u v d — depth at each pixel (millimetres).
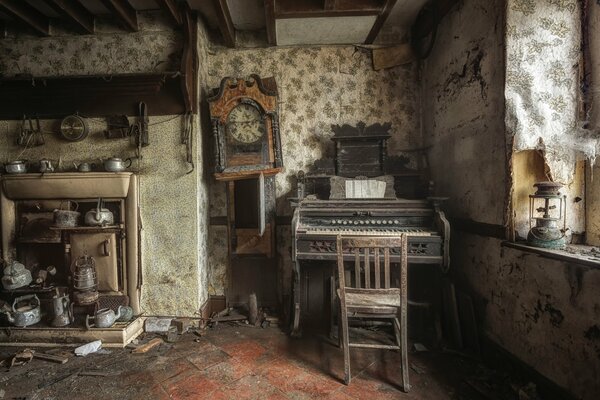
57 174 2744
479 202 2424
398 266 2945
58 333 2592
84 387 2068
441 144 2967
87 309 2811
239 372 2232
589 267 1586
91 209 2975
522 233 2137
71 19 2715
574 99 2004
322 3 2670
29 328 2609
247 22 3150
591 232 2047
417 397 1967
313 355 2459
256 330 2910
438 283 2797
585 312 1613
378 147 3057
